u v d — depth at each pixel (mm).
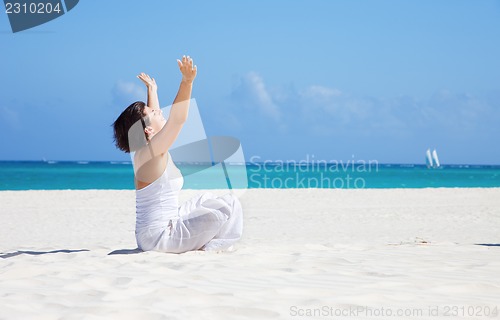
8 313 2506
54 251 5664
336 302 2838
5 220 12352
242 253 4637
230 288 3164
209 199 4699
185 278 3441
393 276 3646
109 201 17828
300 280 3451
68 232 10141
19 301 2758
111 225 11508
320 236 9250
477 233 9938
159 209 4578
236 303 2773
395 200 19188
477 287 3332
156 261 4062
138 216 4664
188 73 4109
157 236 4570
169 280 3350
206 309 2641
